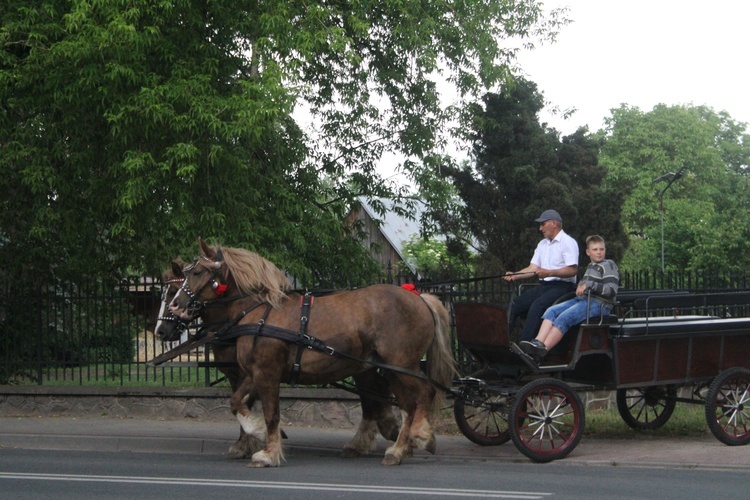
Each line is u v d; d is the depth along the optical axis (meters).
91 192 14.01
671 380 10.52
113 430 12.30
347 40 14.09
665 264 43.16
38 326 14.09
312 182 17.12
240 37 15.02
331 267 16.66
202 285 10.02
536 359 10.08
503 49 17.66
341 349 9.62
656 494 7.78
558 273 10.43
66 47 12.30
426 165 18.28
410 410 9.86
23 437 11.97
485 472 9.18
